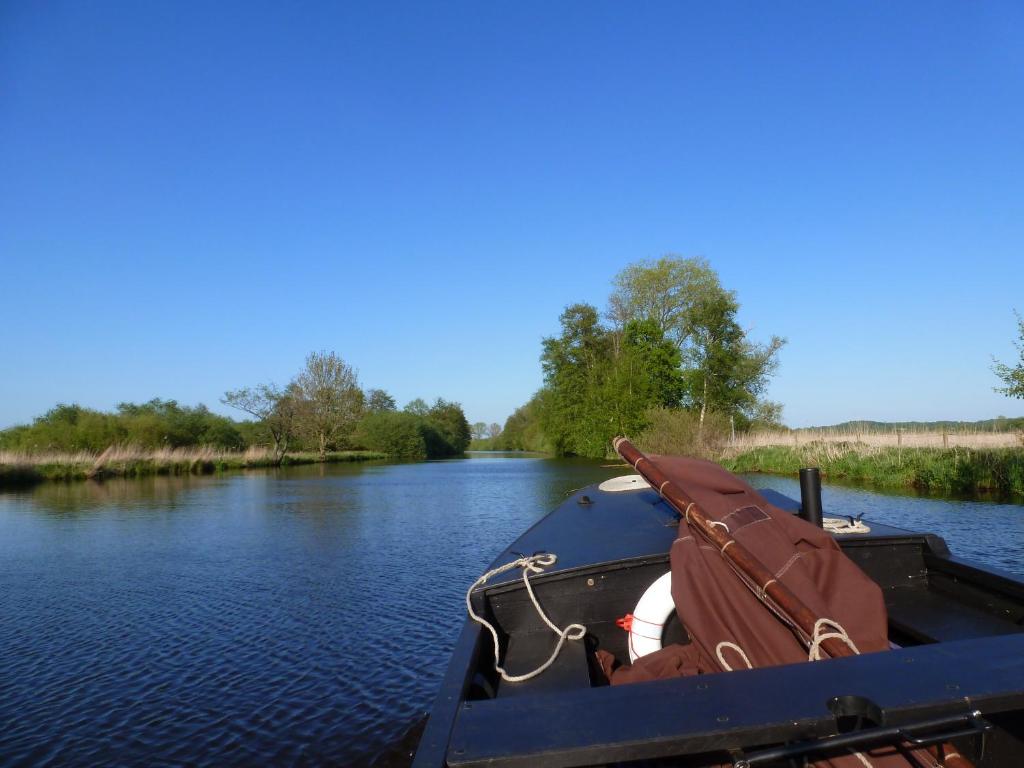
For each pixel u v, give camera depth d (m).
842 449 27.30
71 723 6.11
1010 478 18.81
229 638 8.28
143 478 36.94
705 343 46.81
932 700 1.82
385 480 34.47
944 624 3.45
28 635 8.52
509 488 28.50
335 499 24.31
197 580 11.29
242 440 56.69
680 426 36.28
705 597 2.92
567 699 2.03
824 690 1.91
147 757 5.51
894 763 1.95
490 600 3.80
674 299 51.34
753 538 3.08
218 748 5.61
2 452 35.38
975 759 2.44
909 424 30.55
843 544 4.02
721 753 2.28
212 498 25.06
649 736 1.79
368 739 5.70
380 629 8.48
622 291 53.75
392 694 6.55
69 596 10.39
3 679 7.12
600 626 3.79
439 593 10.13
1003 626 3.38
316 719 6.08
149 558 13.22
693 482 3.70
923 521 14.53
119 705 6.46
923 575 4.07
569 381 55.94
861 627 2.65
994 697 1.83
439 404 100.75
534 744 1.82
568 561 3.91
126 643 8.20
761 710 1.84
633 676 3.02
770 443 33.78
